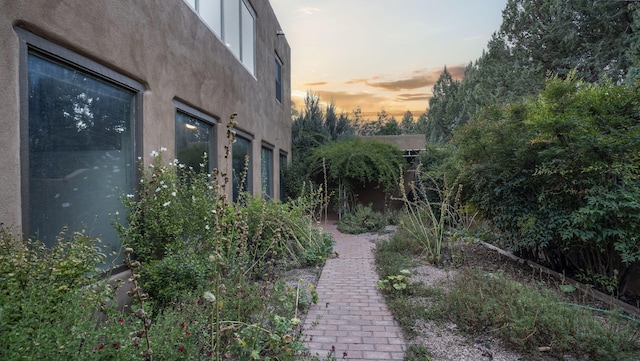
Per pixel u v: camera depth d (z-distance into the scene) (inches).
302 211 276.8
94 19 117.4
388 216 406.6
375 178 459.2
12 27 89.7
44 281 79.4
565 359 101.7
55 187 107.2
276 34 408.8
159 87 159.0
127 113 142.4
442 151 475.2
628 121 159.6
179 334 81.6
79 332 65.3
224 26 250.2
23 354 56.6
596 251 168.1
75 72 115.4
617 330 110.1
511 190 195.3
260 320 97.7
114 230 131.3
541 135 173.9
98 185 125.3
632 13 461.1
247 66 302.2
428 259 216.2
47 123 104.4
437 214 306.8
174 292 120.0
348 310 145.2
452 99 1197.1
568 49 570.6
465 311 125.6
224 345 93.1
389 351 109.7
